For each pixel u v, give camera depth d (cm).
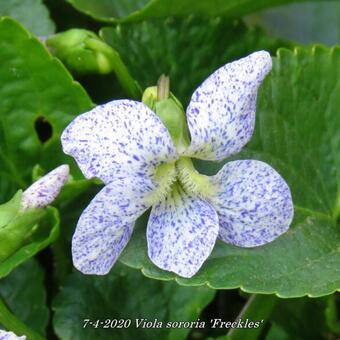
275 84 9
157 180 8
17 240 8
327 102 9
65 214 9
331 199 9
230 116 7
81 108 9
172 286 9
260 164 8
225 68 7
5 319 8
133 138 7
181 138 8
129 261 8
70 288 9
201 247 7
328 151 9
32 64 9
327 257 8
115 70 9
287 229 8
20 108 9
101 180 8
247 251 8
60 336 9
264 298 9
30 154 9
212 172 8
